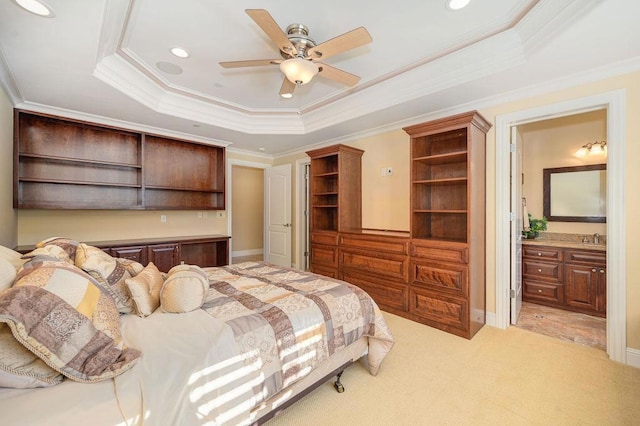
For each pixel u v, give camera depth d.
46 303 1.04
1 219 2.49
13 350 0.98
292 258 5.46
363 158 4.30
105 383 1.04
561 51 2.09
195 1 1.87
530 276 3.71
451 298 2.78
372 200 4.18
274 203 5.66
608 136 2.32
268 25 1.77
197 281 1.64
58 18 1.67
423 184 3.34
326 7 1.94
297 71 2.08
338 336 1.78
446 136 3.34
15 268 1.30
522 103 2.79
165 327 1.38
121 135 3.92
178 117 3.54
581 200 3.80
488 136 3.02
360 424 1.62
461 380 2.03
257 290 1.99
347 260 3.81
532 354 2.39
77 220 3.65
